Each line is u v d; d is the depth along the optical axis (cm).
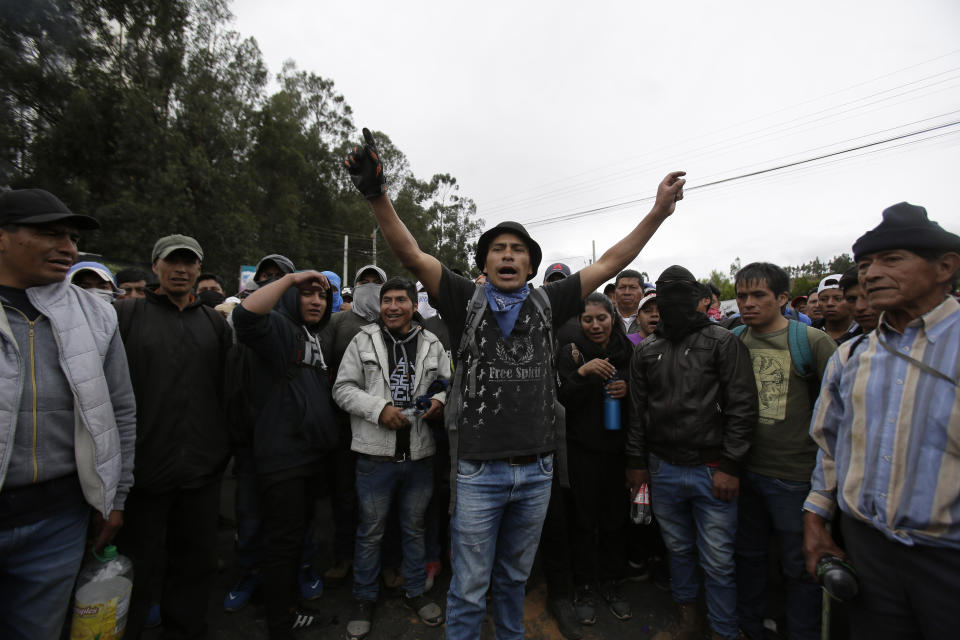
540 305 179
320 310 246
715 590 219
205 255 1766
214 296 430
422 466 246
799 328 222
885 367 139
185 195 1658
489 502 167
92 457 160
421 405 244
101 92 1606
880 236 137
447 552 303
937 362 130
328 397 244
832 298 308
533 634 240
